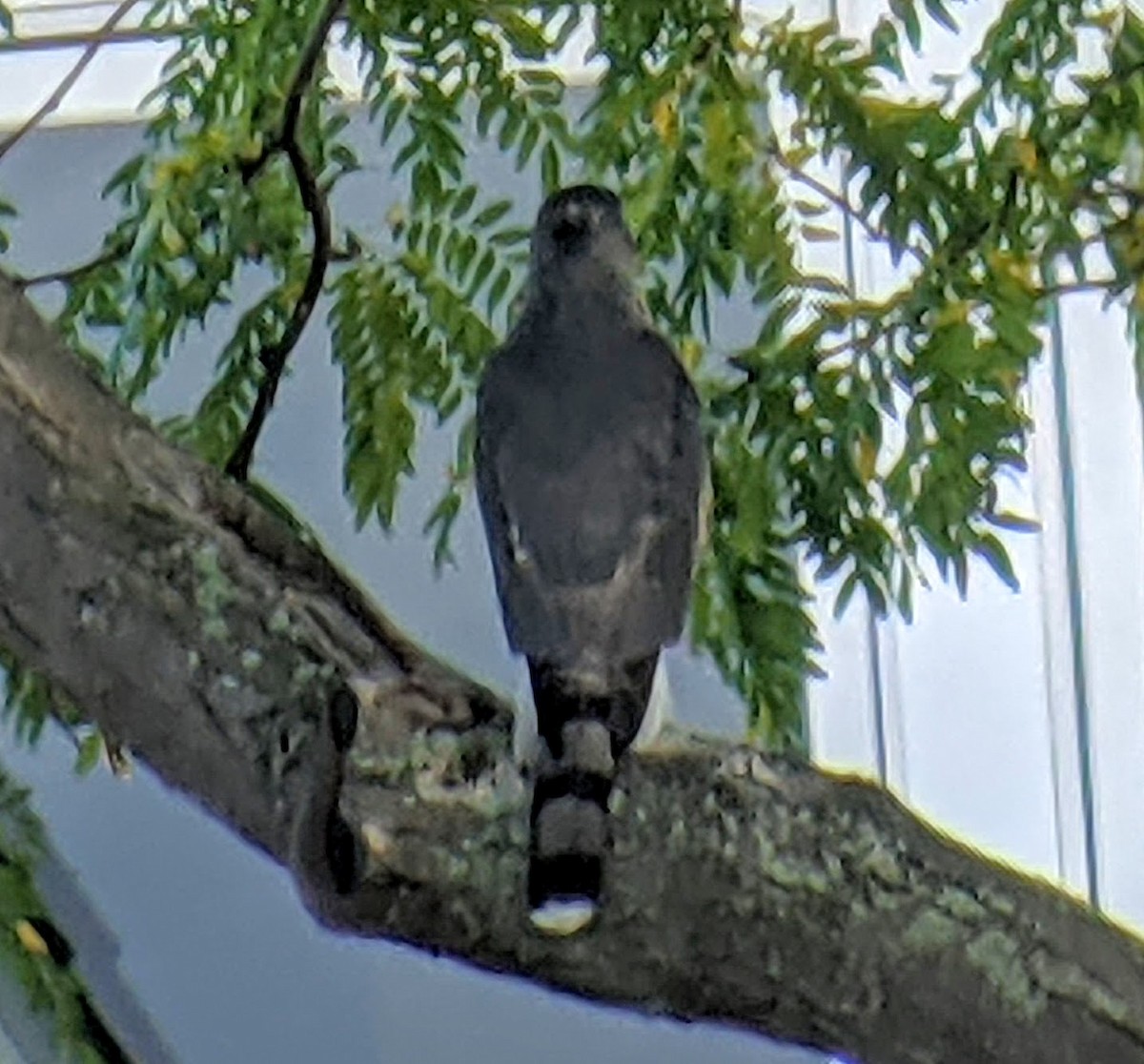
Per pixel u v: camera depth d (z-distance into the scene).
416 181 7.49
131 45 10.84
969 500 6.86
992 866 5.39
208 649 5.27
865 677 10.58
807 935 5.18
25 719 7.41
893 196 7.13
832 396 7.02
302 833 5.13
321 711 5.21
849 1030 5.27
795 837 5.20
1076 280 7.69
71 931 8.91
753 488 7.02
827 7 9.30
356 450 7.52
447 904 5.12
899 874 5.24
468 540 10.70
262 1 7.33
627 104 7.28
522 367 6.29
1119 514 10.55
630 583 5.71
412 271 7.52
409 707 5.23
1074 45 7.21
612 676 5.39
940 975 5.22
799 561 8.36
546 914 4.96
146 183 7.48
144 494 5.39
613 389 6.15
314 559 5.52
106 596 5.30
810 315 8.27
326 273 7.78
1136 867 10.66
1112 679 10.65
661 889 5.13
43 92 10.85
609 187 7.45
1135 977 5.36
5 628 5.41
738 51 7.36
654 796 5.16
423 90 7.46
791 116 8.37
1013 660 10.67
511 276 7.51
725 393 7.09
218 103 7.29
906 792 10.63
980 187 7.08
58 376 5.40
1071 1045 5.27
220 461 7.48
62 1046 6.32
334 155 7.61
